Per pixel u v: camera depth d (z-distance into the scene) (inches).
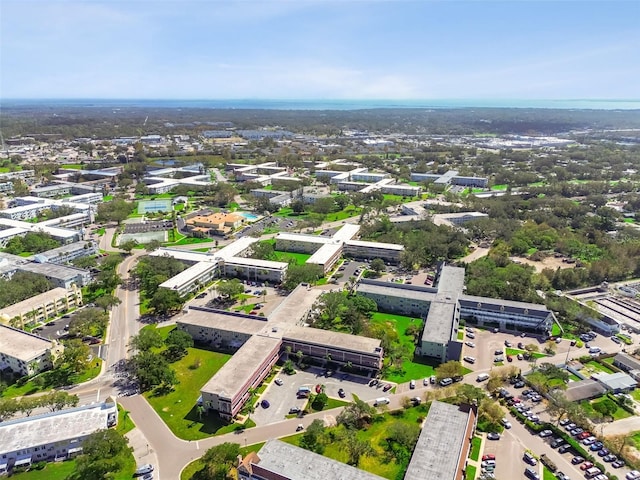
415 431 6038.4
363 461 5841.5
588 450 6048.2
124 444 5748.0
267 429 6412.4
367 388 7372.1
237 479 5526.6
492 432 6338.6
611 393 7214.6
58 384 7490.2
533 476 5546.3
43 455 5954.7
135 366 7652.6
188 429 6422.2
